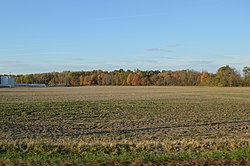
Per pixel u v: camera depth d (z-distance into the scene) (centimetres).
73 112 4044
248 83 14125
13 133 2481
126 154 1378
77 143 1673
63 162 1230
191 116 3706
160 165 1195
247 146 1582
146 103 5506
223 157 1273
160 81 16888
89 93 9325
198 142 1725
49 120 3319
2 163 1206
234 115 3828
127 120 3328
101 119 3416
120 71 18950
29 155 1417
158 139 2094
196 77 16150
